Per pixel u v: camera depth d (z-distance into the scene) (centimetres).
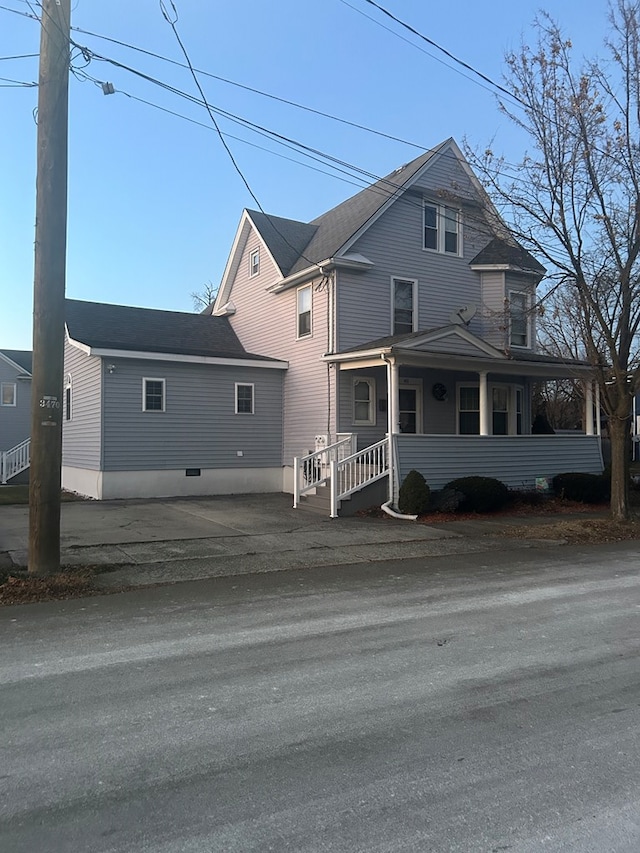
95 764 340
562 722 393
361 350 1520
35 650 529
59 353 768
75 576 765
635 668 490
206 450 1773
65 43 749
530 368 1680
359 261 1689
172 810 296
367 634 575
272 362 1866
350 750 356
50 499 768
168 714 404
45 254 748
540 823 286
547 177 1204
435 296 1858
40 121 747
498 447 1627
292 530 1180
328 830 280
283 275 1853
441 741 367
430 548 1036
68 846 270
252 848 268
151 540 1048
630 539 1141
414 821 287
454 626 601
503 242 1362
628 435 1312
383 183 1803
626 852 265
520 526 1267
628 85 1158
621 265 1214
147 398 1686
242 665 495
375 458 1527
